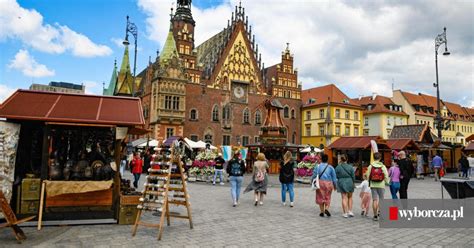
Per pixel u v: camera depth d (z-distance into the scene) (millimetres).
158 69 52031
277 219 11164
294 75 66062
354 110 66750
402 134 39812
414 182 27547
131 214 10195
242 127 58656
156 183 10031
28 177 10312
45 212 10164
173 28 63188
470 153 39875
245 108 59375
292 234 9117
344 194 11750
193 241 8281
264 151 37906
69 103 10820
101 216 10555
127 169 40250
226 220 10906
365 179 12250
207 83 56219
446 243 8422
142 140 41938
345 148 28188
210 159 26031
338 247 7934
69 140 11633
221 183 23703
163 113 50969
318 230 9648
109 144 11836
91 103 11094
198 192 18516
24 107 10055
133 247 7695
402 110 77188
